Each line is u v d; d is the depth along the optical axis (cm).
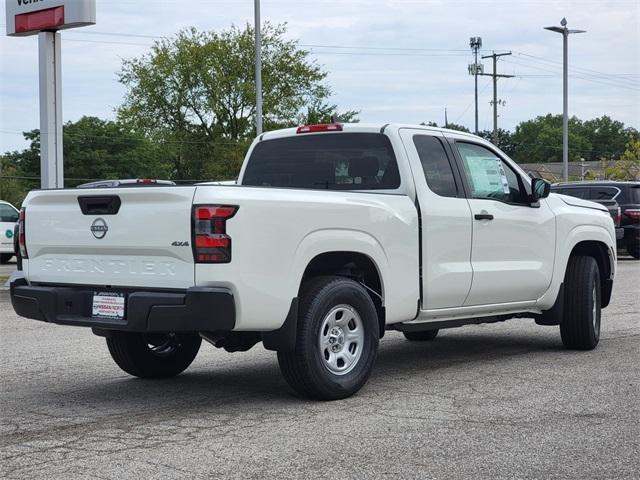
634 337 1009
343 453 528
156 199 617
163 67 6931
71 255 673
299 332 648
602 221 952
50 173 1834
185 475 487
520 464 504
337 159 791
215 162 6850
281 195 633
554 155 15438
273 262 622
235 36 6956
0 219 2430
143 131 7175
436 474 486
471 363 844
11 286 712
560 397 681
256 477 482
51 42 1834
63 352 923
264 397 694
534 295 866
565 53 4450
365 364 689
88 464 509
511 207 837
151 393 716
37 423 612
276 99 6806
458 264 776
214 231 596
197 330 603
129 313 621
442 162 783
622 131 16225
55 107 1842
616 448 537
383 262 706
